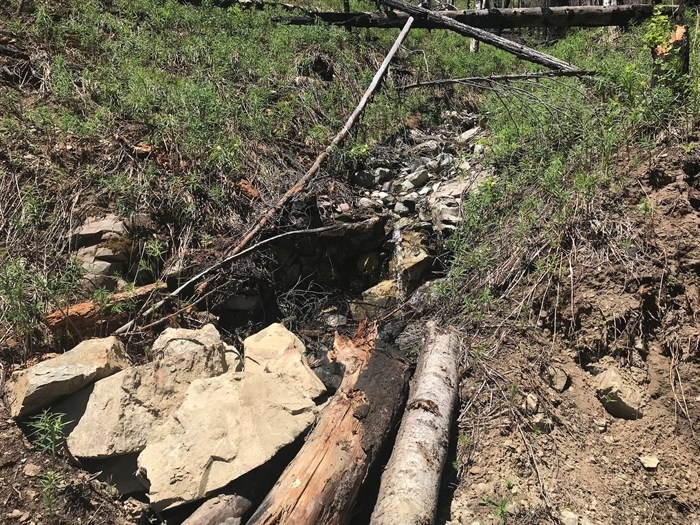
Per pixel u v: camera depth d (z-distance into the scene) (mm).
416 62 5922
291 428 2055
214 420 2045
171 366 2262
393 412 2201
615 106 3512
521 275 2969
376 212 3996
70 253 2904
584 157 3406
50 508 1892
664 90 3248
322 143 4328
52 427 2016
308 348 3148
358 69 5426
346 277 3703
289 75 4930
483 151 4434
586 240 2906
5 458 2020
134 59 4305
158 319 2844
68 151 3309
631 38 5387
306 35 5406
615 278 2719
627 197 3002
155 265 3080
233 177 3598
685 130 3148
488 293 2914
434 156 4750
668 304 2633
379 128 4906
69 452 2049
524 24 5633
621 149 3281
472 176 4164
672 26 3520
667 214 2877
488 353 2684
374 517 1825
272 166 3896
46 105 3596
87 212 3074
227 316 3178
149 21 5012
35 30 4074
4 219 2904
